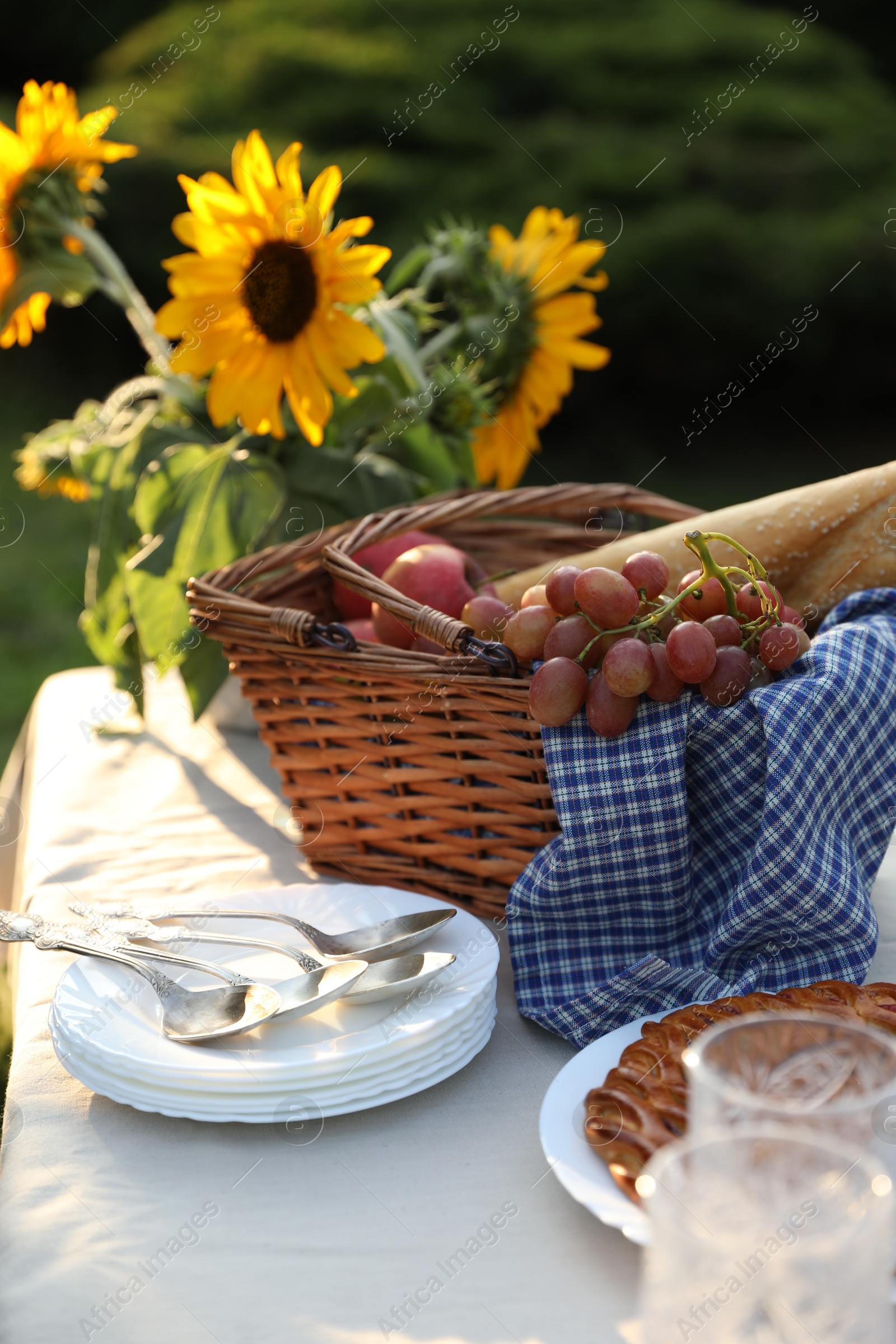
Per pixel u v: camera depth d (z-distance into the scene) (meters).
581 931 1.39
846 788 1.38
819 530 1.55
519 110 7.96
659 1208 1.13
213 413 1.62
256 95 7.55
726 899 1.39
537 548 1.77
